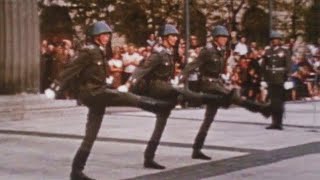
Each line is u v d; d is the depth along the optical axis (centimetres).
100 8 3125
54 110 1733
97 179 904
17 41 1698
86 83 859
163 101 943
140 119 1705
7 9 1686
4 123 1590
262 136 1366
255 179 905
